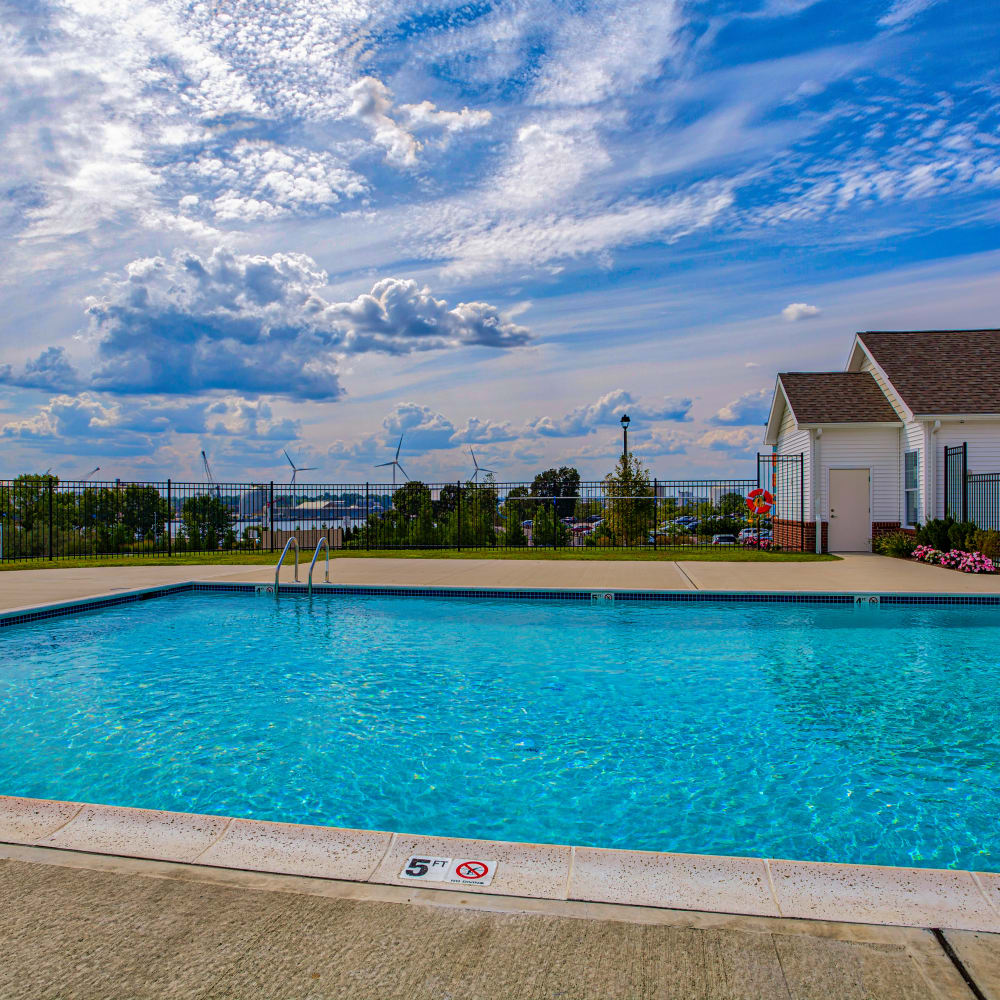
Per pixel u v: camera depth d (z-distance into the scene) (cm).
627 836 365
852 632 880
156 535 1964
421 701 610
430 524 2053
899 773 449
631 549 1909
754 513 1969
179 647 821
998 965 198
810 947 207
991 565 1296
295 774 451
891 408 1747
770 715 569
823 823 379
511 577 1265
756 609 1021
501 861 258
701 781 438
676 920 222
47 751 493
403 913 227
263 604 1091
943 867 331
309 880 248
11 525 1781
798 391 1844
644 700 610
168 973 198
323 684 666
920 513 1631
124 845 273
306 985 193
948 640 834
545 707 593
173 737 520
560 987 191
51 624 945
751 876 246
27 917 225
